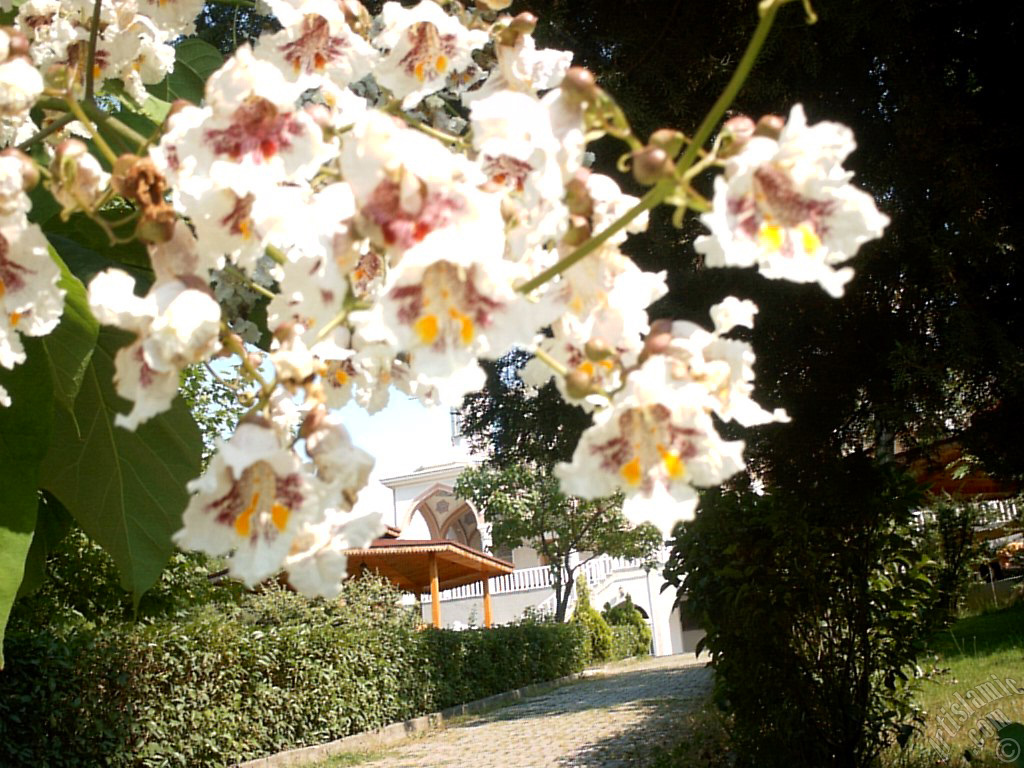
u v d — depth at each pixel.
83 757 9.21
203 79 2.80
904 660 5.97
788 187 1.12
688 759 8.06
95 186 1.30
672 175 1.10
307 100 2.18
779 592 5.94
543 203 1.28
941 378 5.68
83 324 1.78
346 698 14.05
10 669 8.59
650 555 30.66
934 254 5.59
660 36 5.75
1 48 1.47
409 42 1.79
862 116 6.36
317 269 1.21
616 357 1.33
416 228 1.08
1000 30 5.86
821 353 6.76
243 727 11.57
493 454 9.95
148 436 2.26
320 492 1.11
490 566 25.70
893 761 6.23
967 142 5.76
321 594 1.14
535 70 1.87
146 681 10.01
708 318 6.59
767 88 5.70
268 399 1.28
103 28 2.20
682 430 1.13
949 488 11.88
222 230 1.25
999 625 13.14
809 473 6.74
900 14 5.27
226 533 1.10
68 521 2.81
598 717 14.42
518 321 1.07
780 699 6.10
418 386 1.68
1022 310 6.17
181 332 1.15
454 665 18.02
